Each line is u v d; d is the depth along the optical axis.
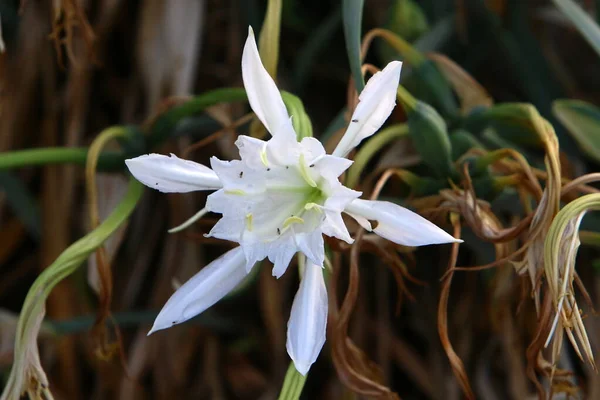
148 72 0.68
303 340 0.52
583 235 0.59
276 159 0.52
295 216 0.52
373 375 0.57
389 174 0.58
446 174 0.58
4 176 0.68
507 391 0.69
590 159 0.68
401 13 0.65
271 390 0.69
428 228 0.52
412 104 0.57
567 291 0.53
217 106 0.63
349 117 0.58
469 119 0.61
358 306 0.69
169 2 0.67
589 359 0.53
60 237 0.69
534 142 0.63
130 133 0.61
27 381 0.55
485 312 0.68
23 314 0.55
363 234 0.56
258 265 0.63
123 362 0.60
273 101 0.52
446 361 0.69
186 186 0.52
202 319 0.68
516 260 0.59
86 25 0.61
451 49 0.69
